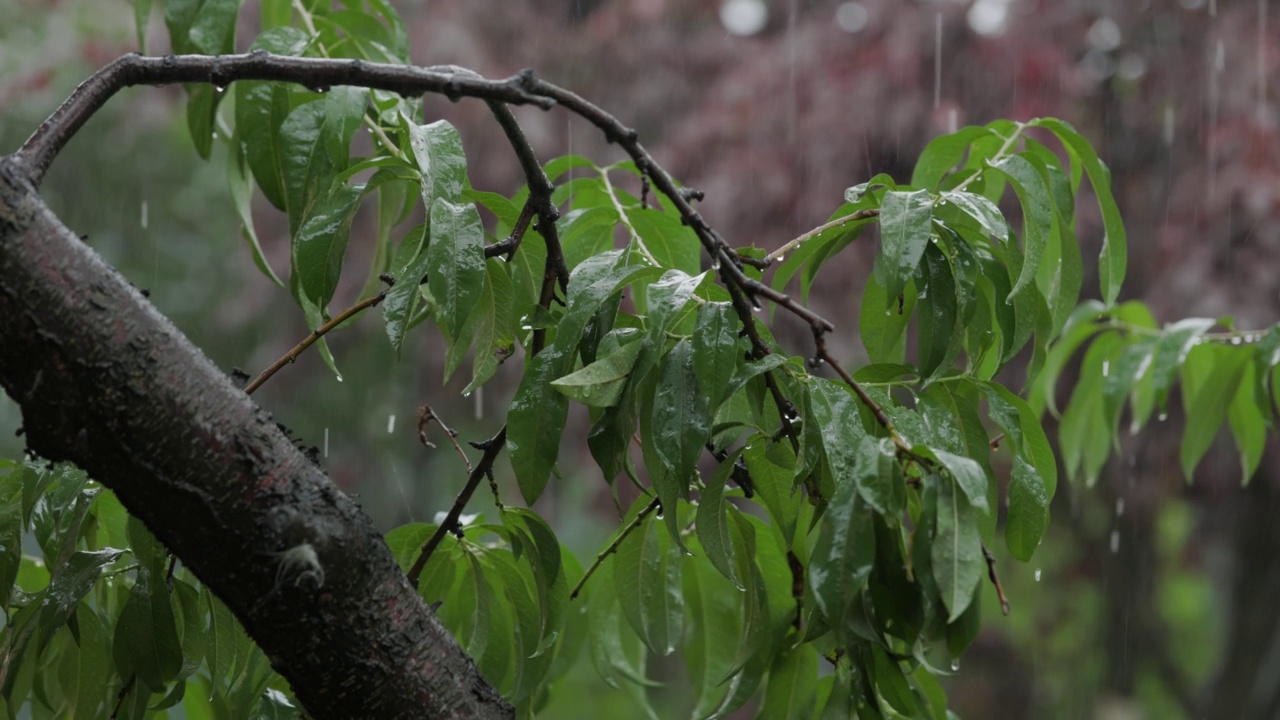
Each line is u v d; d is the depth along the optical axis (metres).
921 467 2.74
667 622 3.12
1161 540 10.16
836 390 2.79
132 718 2.99
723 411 2.95
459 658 2.79
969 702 10.62
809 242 3.00
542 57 8.98
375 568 2.74
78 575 2.97
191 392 2.70
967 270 2.91
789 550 2.87
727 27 9.40
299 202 3.06
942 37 7.85
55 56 8.95
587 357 2.86
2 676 3.02
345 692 2.73
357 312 2.91
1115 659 9.92
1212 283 7.30
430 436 9.59
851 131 7.65
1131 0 8.01
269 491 2.71
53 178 9.77
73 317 2.67
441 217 2.82
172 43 3.27
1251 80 7.79
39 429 2.69
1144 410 3.76
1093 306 3.59
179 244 10.16
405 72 2.81
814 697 3.03
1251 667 9.30
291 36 3.25
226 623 2.98
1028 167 2.98
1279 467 7.91
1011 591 10.53
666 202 3.33
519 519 2.97
